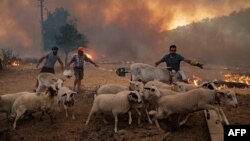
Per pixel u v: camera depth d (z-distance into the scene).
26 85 16.86
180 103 8.40
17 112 9.63
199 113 10.17
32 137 9.30
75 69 13.47
